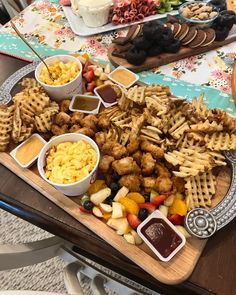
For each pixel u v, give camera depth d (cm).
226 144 36
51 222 35
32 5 67
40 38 60
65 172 35
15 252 36
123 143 39
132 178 35
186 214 33
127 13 59
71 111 44
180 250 31
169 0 61
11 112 43
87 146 38
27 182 38
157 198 34
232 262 31
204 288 30
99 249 33
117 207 34
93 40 58
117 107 43
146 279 32
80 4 58
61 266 67
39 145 41
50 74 45
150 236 32
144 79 51
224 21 53
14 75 49
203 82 50
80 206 35
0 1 81
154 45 52
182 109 40
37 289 65
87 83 48
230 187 35
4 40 59
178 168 35
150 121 38
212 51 54
